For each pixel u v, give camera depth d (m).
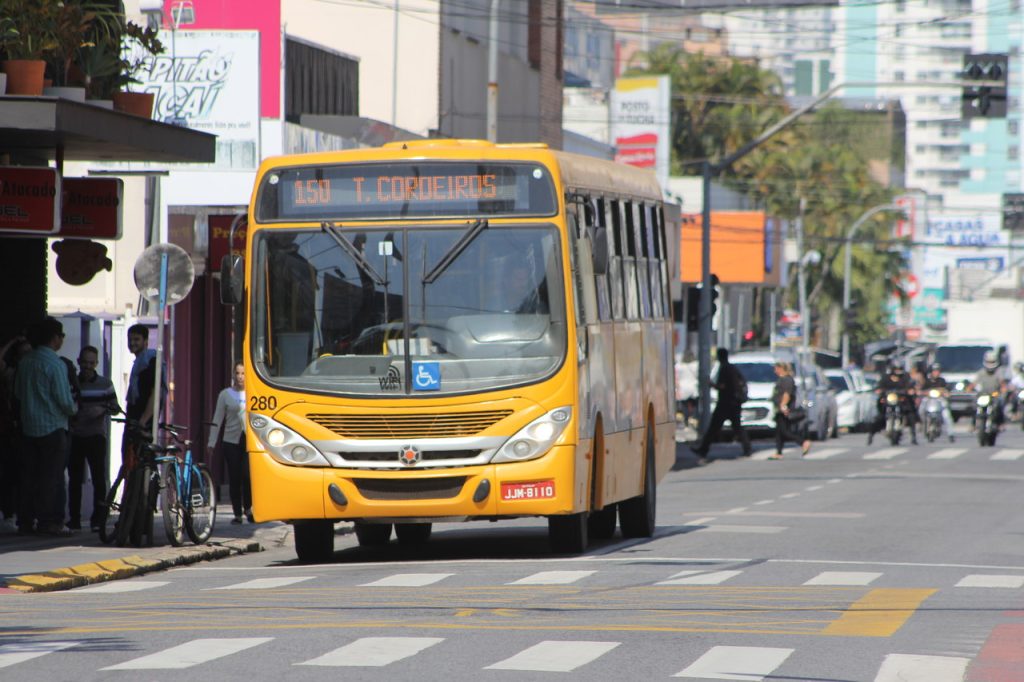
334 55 93.06
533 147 43.06
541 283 41.66
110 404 47.31
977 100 88.31
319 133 78.44
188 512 46.09
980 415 112.88
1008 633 28.97
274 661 25.05
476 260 41.72
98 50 48.38
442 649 26.27
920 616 31.16
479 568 40.16
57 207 45.69
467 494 41.03
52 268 64.50
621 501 49.56
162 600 33.91
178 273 48.78
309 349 41.69
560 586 35.84
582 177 44.69
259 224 42.31
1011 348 184.88
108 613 31.47
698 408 110.50
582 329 42.31
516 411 41.09
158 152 49.66
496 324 41.47
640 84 173.12
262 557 46.19
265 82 80.44
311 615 30.69
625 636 27.88
